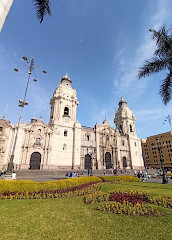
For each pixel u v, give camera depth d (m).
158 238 5.23
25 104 22.50
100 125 53.38
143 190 13.42
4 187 11.79
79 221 6.63
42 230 5.73
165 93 16.70
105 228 5.97
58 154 40.25
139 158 59.44
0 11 5.20
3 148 33.78
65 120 45.94
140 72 16.67
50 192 12.92
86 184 17.83
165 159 77.81
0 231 5.61
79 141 44.94
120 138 57.25
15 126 36.31
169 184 19.12
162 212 7.92
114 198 10.41
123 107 67.69
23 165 33.56
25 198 11.05
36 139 38.38
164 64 15.91
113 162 50.12
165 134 80.94
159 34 15.16
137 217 7.17
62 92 49.56
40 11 8.72
